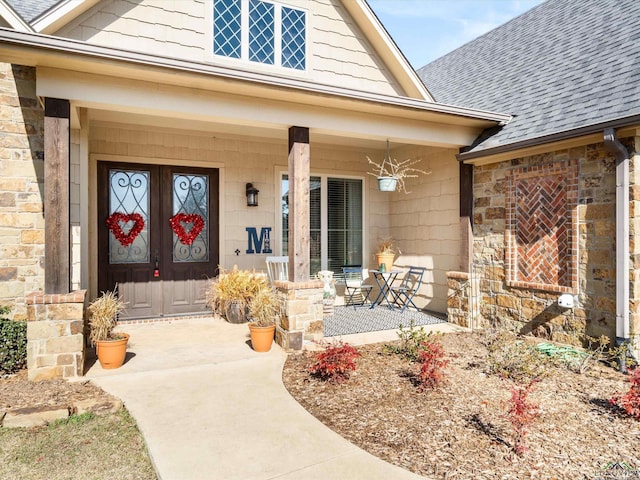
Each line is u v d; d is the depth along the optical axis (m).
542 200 5.41
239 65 6.05
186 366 4.41
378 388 3.83
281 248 7.59
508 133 5.73
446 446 2.80
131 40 5.47
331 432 3.00
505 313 5.90
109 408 3.39
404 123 5.80
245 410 3.38
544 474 2.48
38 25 4.89
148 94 4.33
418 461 2.62
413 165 7.79
